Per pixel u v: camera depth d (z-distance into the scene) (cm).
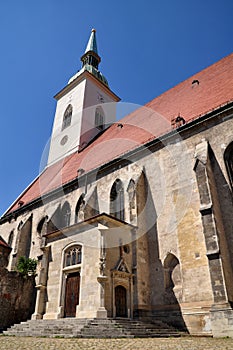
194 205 2008
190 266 1866
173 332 1647
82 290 1877
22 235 3325
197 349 961
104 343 1130
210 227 1697
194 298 1772
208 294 1716
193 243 1914
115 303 1805
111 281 1825
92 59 5569
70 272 2073
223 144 2033
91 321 1588
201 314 1702
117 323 1575
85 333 1424
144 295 1969
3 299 2355
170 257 2048
